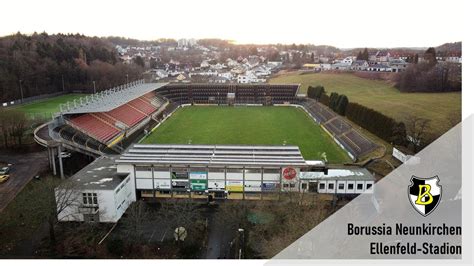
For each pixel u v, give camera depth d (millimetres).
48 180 67250
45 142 81875
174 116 168000
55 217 60875
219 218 64625
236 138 123938
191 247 54375
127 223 59500
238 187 72188
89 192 62594
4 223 61906
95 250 54469
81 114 114750
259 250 53906
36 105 172750
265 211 63875
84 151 90375
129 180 71000
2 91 175250
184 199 72875
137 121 140125
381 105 160000
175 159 72125
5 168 85812
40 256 52969
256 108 193875
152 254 53406
